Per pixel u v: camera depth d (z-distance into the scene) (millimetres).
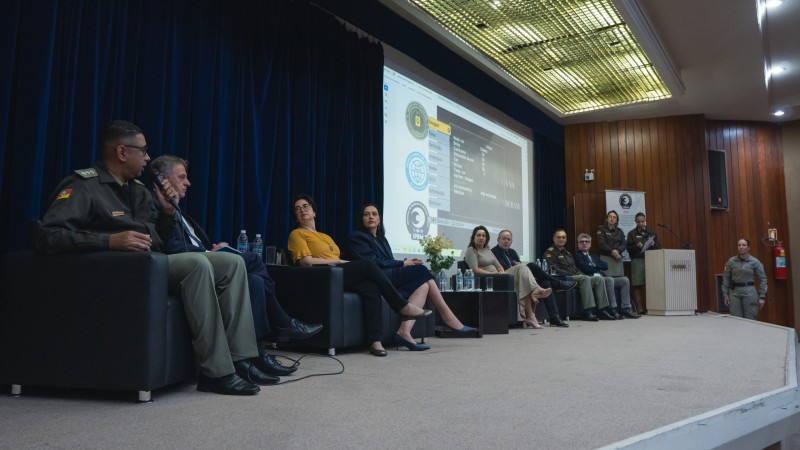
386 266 3467
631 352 3020
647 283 7164
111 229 1971
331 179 4555
